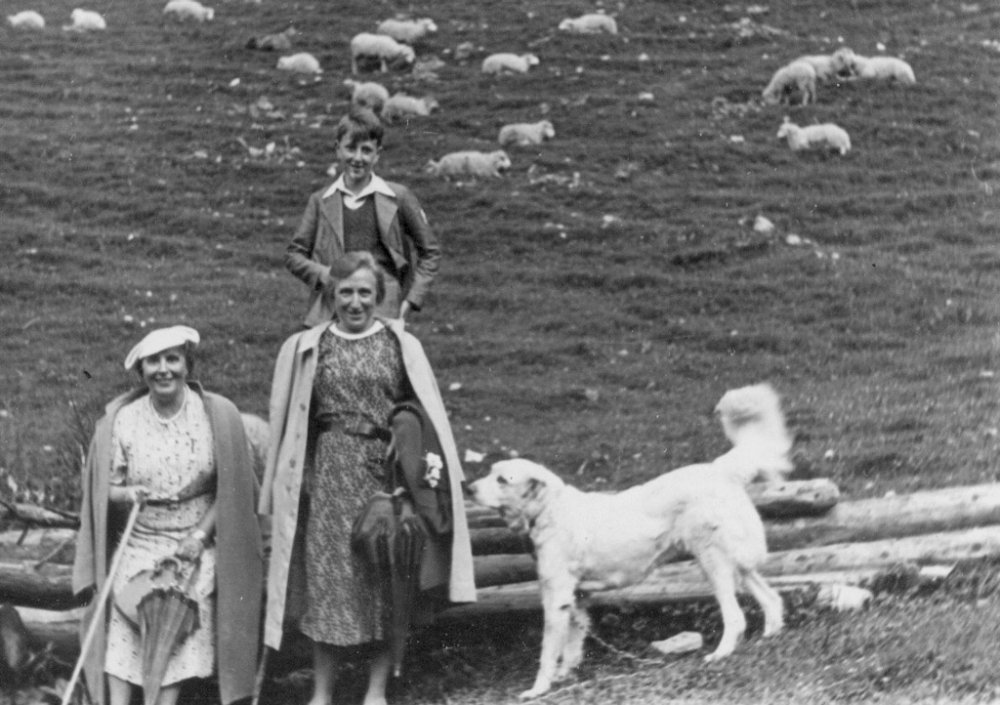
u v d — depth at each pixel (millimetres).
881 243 16703
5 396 11773
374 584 7156
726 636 7312
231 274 15938
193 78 23672
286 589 7176
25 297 14969
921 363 12719
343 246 8281
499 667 7715
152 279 15656
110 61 24469
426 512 7215
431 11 26922
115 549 7434
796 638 7285
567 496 7539
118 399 7527
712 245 16484
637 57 24188
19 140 20406
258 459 8250
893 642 7152
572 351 13609
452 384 12617
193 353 7578
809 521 8266
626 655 7570
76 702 7402
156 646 7051
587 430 11398
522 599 7961
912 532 8289
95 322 14109
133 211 17984
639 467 10469
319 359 7402
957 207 17891
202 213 17922
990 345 13047
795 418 11133
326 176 19375
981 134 20578
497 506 7453
